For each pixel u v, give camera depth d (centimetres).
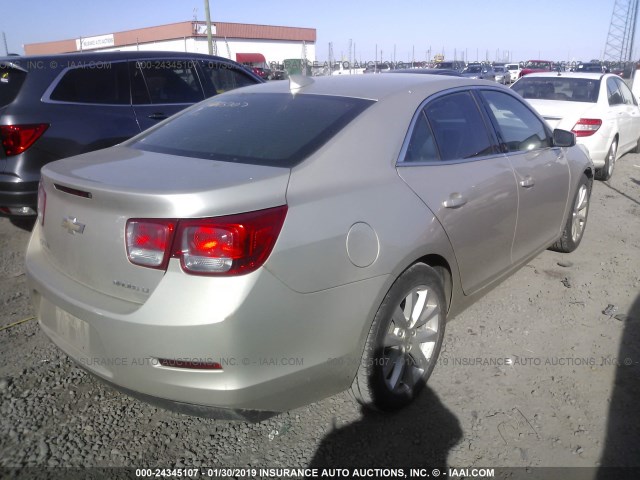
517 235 374
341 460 255
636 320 382
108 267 228
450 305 319
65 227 246
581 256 506
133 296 222
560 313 393
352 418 283
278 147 264
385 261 252
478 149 344
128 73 571
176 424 280
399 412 287
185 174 238
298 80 333
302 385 234
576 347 347
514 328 371
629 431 271
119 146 316
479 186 322
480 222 321
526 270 471
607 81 854
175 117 346
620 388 304
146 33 5197
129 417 284
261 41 5466
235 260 209
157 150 290
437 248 284
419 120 307
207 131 300
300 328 226
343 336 241
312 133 271
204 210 210
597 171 815
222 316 206
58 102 514
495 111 377
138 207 217
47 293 249
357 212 247
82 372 322
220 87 669
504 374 318
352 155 264
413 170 289
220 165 252
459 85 352
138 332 213
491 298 417
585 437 267
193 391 215
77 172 254
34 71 511
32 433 270
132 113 563
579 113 777
